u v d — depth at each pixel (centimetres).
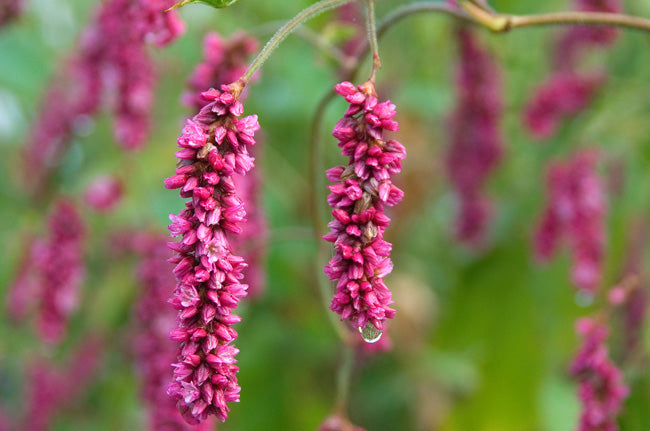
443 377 56
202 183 28
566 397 52
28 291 46
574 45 47
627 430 42
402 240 61
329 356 54
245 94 35
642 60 51
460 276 56
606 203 48
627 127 51
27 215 48
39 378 48
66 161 47
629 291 36
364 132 29
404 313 59
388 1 51
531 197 54
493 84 47
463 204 49
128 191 45
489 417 53
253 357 52
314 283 54
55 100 44
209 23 52
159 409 33
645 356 42
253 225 38
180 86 51
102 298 49
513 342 55
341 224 29
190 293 28
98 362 50
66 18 54
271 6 53
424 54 58
